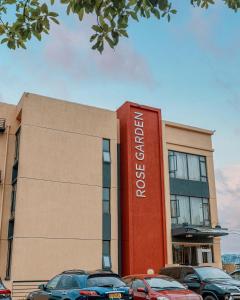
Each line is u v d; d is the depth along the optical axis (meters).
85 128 24.14
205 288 13.77
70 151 23.19
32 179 21.52
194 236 25.78
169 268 15.81
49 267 20.53
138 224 23.61
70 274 11.45
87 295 10.14
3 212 21.61
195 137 28.80
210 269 15.03
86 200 22.78
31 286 19.73
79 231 22.00
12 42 5.70
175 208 26.05
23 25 5.48
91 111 24.72
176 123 27.95
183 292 11.52
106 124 25.05
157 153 25.94
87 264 21.62
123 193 24.42
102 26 5.27
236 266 27.69
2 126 22.92
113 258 22.55
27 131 22.17
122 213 24.16
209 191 28.16
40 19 5.45
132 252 22.75
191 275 14.72
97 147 24.22
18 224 20.41
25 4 5.39
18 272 19.69
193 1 5.46
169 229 25.06
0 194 21.77
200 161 28.61
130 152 24.75
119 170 25.12
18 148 22.42
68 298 10.55
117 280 11.14
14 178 22.19
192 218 26.61
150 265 23.17
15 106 24.17
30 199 21.12
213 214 27.64
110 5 5.05
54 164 22.44
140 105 26.25
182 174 27.27
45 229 21.06
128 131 25.16
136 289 12.18
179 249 25.47
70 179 22.67
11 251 20.39
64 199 22.12
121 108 26.53
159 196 25.03
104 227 22.95
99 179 23.61
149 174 25.09
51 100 23.50
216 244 26.78
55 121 23.23
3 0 5.38
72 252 21.41
